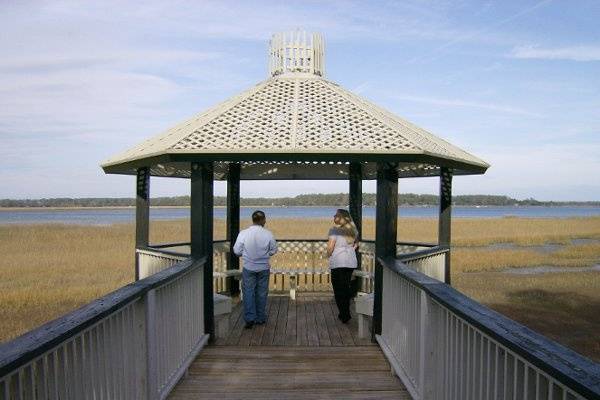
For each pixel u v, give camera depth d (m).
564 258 22.00
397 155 5.55
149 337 3.94
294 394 4.68
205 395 4.65
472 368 3.02
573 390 1.74
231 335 6.57
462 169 7.18
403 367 4.88
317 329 6.87
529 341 2.25
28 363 2.14
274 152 5.49
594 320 11.27
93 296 13.34
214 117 6.27
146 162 6.31
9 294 13.24
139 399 3.89
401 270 4.78
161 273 4.51
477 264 19.84
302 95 6.96
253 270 6.89
